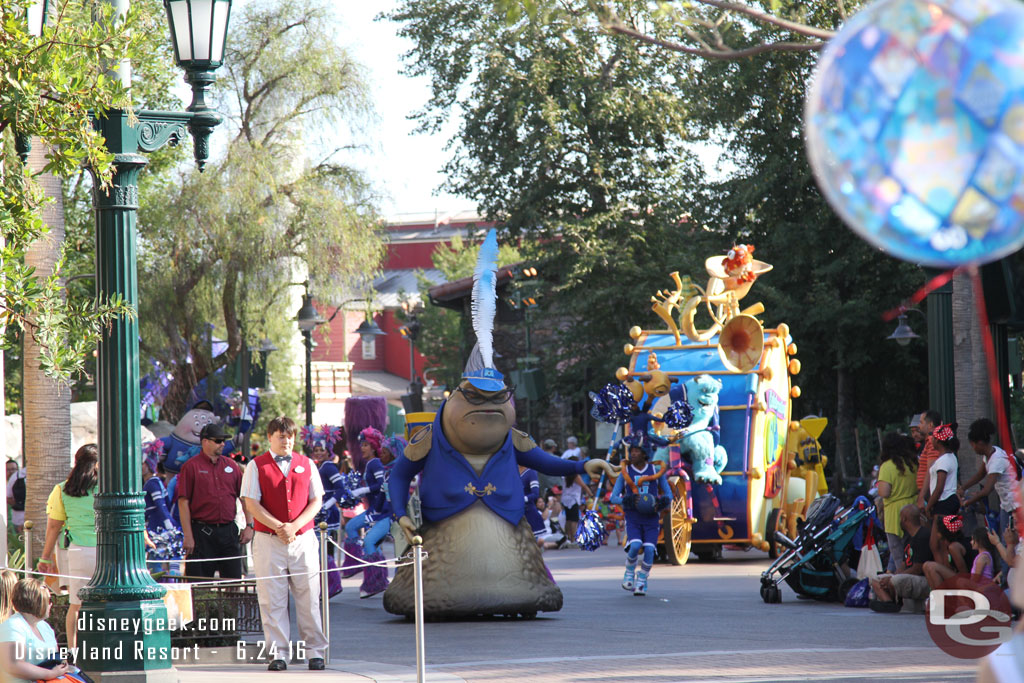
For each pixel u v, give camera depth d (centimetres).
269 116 5256
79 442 3959
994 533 1872
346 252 5225
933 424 2158
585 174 5906
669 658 1619
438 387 8906
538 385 5094
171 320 5112
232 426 4588
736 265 3375
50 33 1261
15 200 1268
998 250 413
